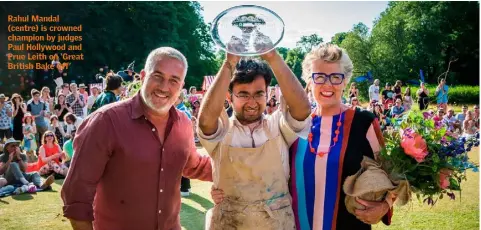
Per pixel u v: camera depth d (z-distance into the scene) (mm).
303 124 2574
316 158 2791
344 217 2754
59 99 12891
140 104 2562
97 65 36156
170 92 2492
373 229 5234
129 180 2508
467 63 43219
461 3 42125
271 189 2549
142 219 2543
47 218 5750
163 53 2529
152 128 2551
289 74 2400
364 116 2869
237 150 2529
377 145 2838
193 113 13312
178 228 2748
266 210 2502
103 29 36312
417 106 3105
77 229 2439
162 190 2570
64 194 2459
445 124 2879
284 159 2676
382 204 2645
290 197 2709
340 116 2873
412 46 42344
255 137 2582
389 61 41688
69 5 35031
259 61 2531
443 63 42250
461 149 2688
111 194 2531
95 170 2451
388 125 3047
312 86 2883
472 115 12016
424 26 42844
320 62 2826
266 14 2270
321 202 2762
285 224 2561
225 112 2543
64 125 11180
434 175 2691
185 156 2693
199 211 6070
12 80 30266
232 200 2555
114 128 2484
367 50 42188
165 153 2576
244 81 2465
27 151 9891
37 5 33625
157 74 2486
